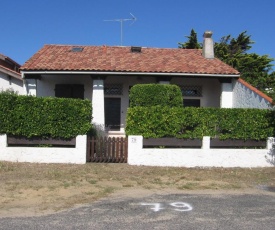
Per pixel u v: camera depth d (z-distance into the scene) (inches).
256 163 486.6
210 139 483.2
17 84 687.7
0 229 212.7
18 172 403.9
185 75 616.4
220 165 481.4
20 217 239.3
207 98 682.8
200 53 763.4
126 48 772.0
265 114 489.1
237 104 639.1
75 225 222.2
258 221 235.1
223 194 325.1
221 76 621.0
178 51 768.9
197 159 478.6
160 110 476.1
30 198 293.1
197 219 238.4
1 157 469.1
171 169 453.4
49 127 467.8
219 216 246.4
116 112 671.8
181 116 475.8
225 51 1179.9
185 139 479.8
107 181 371.9
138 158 474.0
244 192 336.8
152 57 698.2
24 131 466.6
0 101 463.8
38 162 469.7
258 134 487.2
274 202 293.3
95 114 605.9
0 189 321.1
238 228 219.9
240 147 490.9
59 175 391.9
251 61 1144.2
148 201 289.6
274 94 486.0
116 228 217.0
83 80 671.8
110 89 671.8
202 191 337.4
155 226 221.9
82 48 755.4
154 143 476.7
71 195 306.0
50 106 468.4
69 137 474.6
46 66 605.6
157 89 529.7
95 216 242.8
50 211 255.4
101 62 642.8
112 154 482.6
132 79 669.9
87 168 438.6
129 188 343.0
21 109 465.7
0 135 469.1
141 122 475.5
